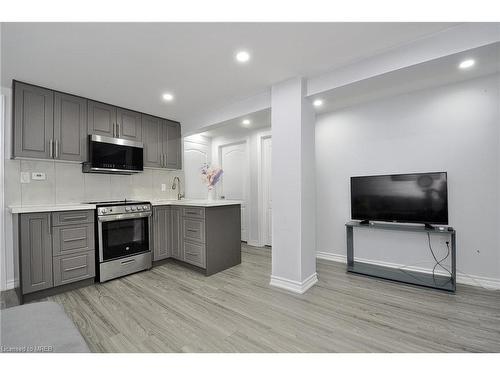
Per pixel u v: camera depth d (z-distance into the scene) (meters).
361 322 1.84
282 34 1.73
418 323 1.82
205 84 2.54
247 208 4.62
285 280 2.46
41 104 2.52
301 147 2.37
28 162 2.62
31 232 2.22
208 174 3.44
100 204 2.76
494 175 2.39
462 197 2.54
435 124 2.68
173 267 3.22
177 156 3.94
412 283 2.50
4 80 2.37
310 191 2.55
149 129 3.54
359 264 3.14
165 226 3.36
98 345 1.58
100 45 1.83
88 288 2.51
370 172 3.11
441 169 2.64
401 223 2.85
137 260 2.99
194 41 1.80
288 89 2.45
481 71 2.33
